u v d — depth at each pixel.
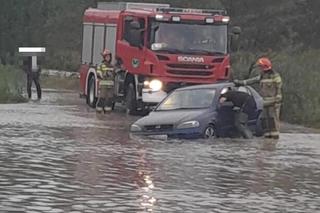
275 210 12.96
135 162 17.70
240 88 25.08
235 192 14.46
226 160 18.64
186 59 31.22
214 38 31.70
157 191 14.18
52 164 17.03
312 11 62.41
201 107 23.94
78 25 72.50
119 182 15.00
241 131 23.88
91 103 36.06
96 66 35.88
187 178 15.75
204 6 58.41
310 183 15.81
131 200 13.26
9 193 13.58
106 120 29.12
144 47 31.28
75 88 54.50
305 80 34.44
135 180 15.28
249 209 12.94
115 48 33.75
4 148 19.58
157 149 20.34
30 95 41.16
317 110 31.02
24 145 20.28
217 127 23.48
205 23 31.58
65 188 14.20
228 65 31.86
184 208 12.76
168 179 15.53
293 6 62.91
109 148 20.20
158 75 31.05
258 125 24.75
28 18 74.56
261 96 25.30
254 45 59.53
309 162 18.84
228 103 23.91
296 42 60.28
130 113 32.44
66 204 12.76
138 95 31.67
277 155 20.08
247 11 63.22
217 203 13.31
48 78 59.62
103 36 35.56
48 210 12.26
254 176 16.42
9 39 72.62
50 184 14.56
